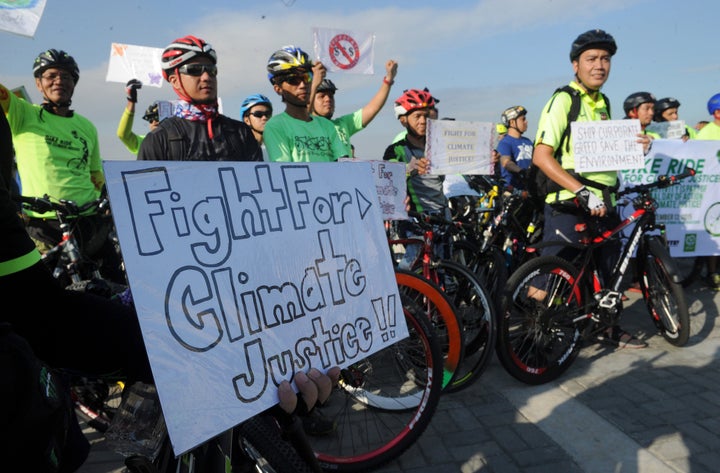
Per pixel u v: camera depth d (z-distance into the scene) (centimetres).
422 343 233
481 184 446
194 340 96
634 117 588
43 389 77
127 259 92
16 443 72
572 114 319
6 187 86
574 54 321
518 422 258
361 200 140
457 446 240
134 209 95
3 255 83
